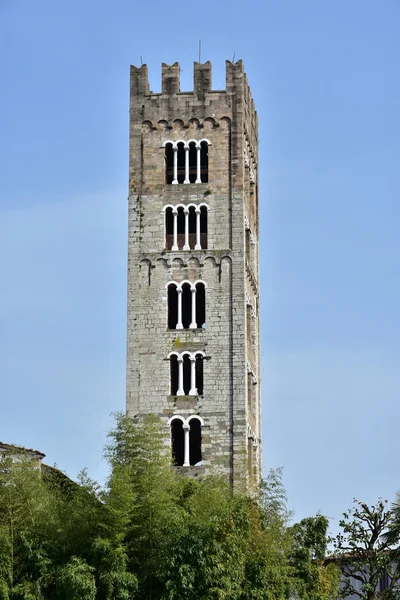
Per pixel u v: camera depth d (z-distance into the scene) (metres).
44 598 82.31
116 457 89.75
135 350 118.19
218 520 87.38
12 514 83.94
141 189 122.31
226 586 85.00
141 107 124.38
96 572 82.38
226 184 121.88
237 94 124.00
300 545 108.25
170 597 82.88
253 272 129.75
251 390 122.94
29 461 87.25
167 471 91.62
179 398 116.44
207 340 117.81
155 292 119.50
